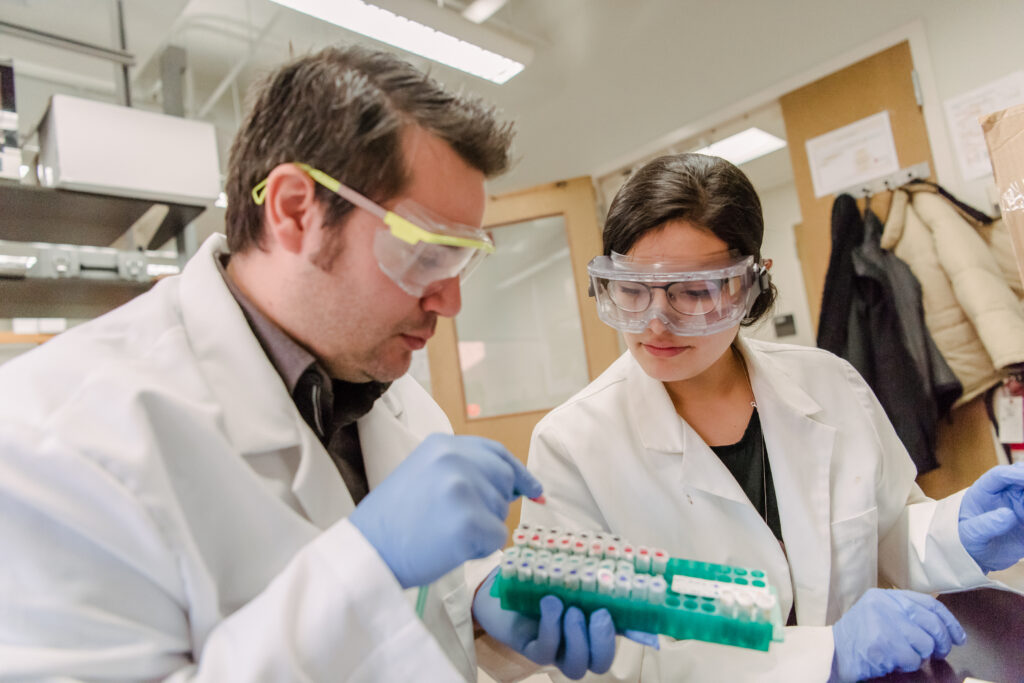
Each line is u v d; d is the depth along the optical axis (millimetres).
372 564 539
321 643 507
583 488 1100
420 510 564
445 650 801
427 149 641
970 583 962
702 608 664
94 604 503
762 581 694
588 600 693
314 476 695
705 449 1042
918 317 2307
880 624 783
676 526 1049
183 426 608
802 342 4457
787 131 2775
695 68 2883
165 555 541
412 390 1114
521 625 751
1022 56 2145
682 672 867
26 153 2492
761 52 2717
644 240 927
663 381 1067
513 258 3428
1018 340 2090
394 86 647
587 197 3365
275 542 634
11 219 1906
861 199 2518
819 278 2666
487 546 561
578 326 3344
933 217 2312
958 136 2289
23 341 2877
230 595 615
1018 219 967
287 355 711
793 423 1084
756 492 1096
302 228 637
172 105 2236
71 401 570
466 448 658
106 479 523
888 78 2445
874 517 1055
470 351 3396
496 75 2822
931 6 2326
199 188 1934
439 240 618
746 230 936
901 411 2307
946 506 1039
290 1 2234
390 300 651
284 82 661
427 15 2305
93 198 1812
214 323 712
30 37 1823
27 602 478
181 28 2740
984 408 2205
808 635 844
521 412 3305
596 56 2912
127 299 2137
